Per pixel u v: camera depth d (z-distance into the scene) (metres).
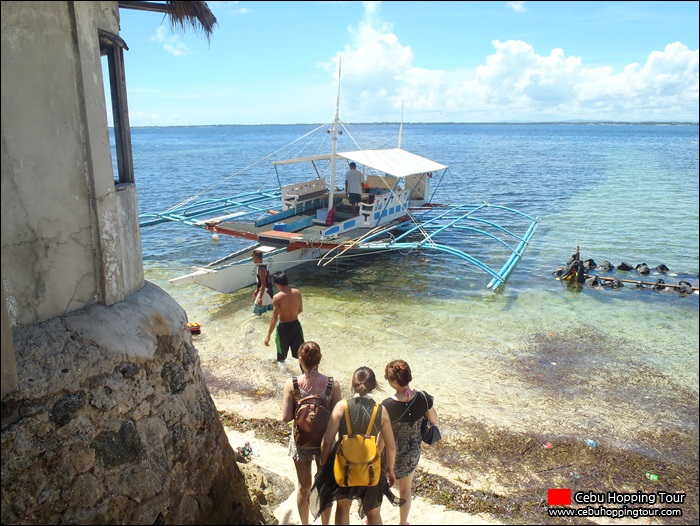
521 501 5.18
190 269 14.71
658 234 19.72
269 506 4.82
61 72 3.45
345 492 3.74
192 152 80.44
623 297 12.24
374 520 3.94
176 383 4.19
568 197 29.80
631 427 6.69
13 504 2.99
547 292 12.55
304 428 4.05
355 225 15.79
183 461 4.03
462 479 5.54
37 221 3.40
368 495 3.78
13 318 3.34
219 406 7.08
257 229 14.62
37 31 3.27
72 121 3.56
